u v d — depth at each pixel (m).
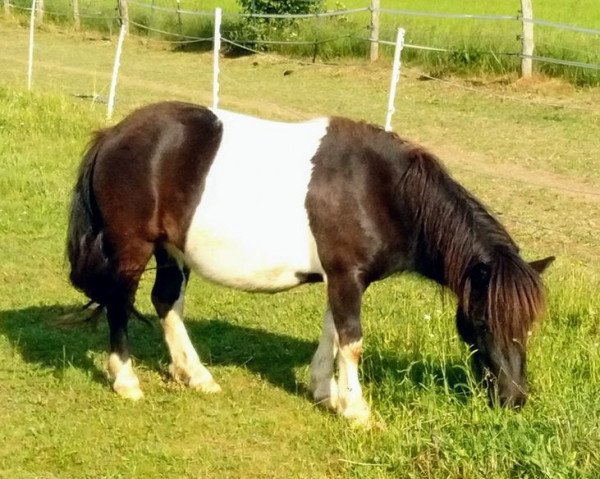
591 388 4.27
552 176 8.00
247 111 10.24
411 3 17.44
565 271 5.75
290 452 4.11
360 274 4.14
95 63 13.46
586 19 14.80
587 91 10.76
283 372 4.78
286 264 4.20
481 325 3.98
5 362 4.75
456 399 4.21
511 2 17.39
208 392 4.53
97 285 4.40
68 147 8.09
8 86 9.96
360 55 12.87
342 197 4.09
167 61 13.77
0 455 4.04
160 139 4.26
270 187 4.15
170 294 4.56
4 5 17.64
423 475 3.81
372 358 4.71
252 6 13.78
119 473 3.94
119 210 4.28
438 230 4.07
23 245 6.19
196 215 4.21
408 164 4.12
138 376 4.68
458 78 11.53
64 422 4.27
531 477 3.68
